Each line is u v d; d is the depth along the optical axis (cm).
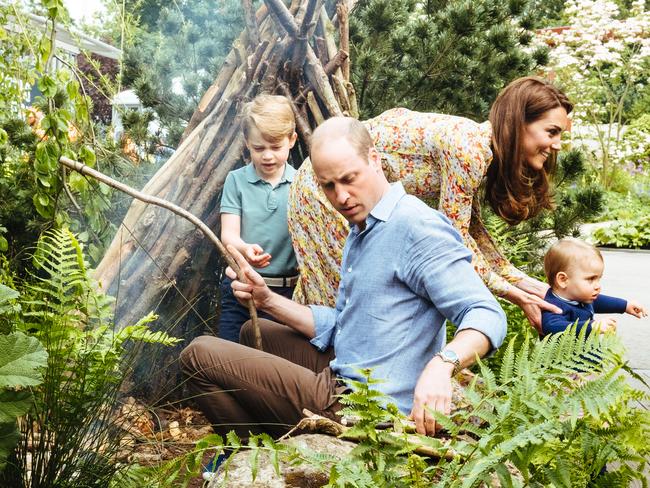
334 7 437
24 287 249
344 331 233
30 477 204
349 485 164
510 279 341
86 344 228
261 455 196
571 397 158
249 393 230
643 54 1552
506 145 296
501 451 147
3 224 479
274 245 355
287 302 262
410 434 182
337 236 310
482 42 545
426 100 543
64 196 430
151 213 371
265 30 401
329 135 220
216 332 411
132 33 653
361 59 493
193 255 390
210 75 521
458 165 288
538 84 296
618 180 1600
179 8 564
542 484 166
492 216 495
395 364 220
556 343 175
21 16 510
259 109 347
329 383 229
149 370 347
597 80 1711
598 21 1617
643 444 171
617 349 173
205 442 179
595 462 171
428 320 221
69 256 243
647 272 996
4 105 541
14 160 534
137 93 509
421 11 626
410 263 217
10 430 189
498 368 343
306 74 397
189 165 379
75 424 209
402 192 227
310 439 201
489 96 550
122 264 368
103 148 459
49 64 401
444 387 191
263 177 360
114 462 215
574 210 530
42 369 206
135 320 360
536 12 558
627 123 1981
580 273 328
